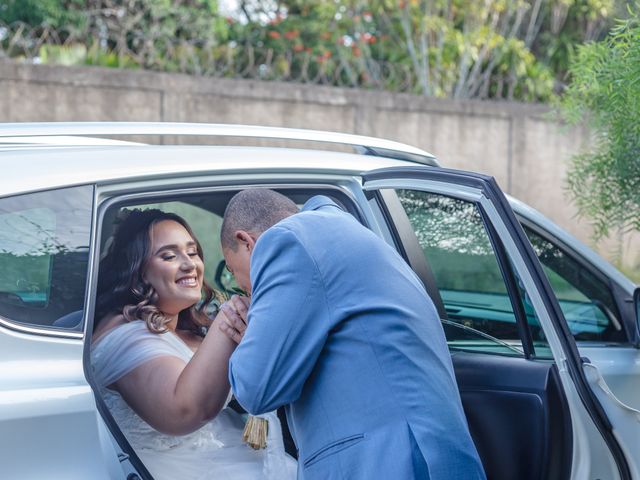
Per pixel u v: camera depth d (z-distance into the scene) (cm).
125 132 273
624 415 256
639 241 681
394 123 775
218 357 237
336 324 203
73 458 204
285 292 203
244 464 267
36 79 665
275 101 736
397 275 211
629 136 358
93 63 738
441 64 873
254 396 200
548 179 827
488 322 287
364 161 297
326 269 205
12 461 197
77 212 229
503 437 262
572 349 250
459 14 902
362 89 833
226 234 230
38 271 220
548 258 323
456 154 797
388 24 891
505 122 811
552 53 960
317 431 205
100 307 264
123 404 254
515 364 263
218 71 774
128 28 785
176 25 837
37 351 212
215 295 297
